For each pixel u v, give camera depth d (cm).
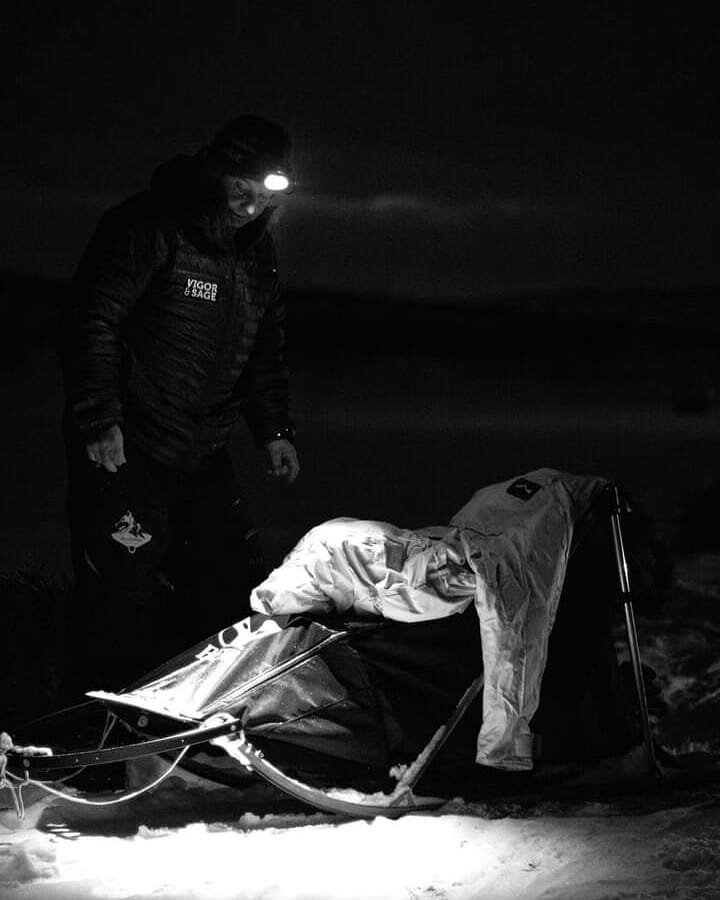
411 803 440
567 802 452
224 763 454
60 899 356
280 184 494
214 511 541
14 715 604
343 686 450
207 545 543
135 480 507
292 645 446
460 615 458
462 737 462
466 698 448
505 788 464
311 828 424
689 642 866
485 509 459
